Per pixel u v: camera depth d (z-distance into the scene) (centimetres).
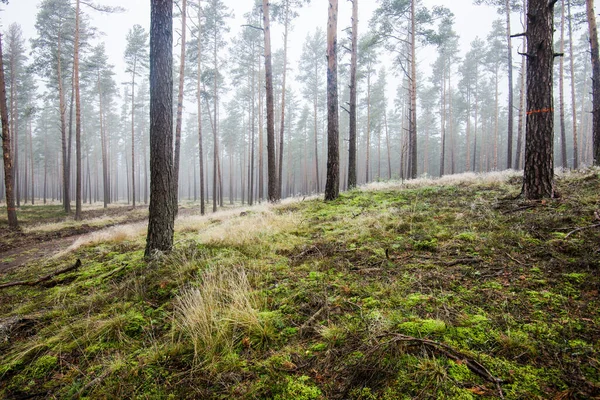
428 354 221
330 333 261
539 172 581
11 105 2972
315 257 470
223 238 640
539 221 457
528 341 220
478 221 516
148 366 257
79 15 2052
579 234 389
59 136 4638
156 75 561
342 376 215
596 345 209
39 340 332
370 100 3012
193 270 462
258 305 329
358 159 5150
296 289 360
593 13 1102
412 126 1688
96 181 5103
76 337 327
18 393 251
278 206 1163
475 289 306
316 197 1309
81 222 1864
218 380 229
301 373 225
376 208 793
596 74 1084
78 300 434
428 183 1137
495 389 185
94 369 268
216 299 343
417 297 303
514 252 378
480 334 235
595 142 1073
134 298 401
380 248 466
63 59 2320
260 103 2767
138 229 1115
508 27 1917
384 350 223
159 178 570
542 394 177
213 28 2161
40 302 448
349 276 379
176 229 1028
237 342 273
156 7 557
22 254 1012
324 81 3070
